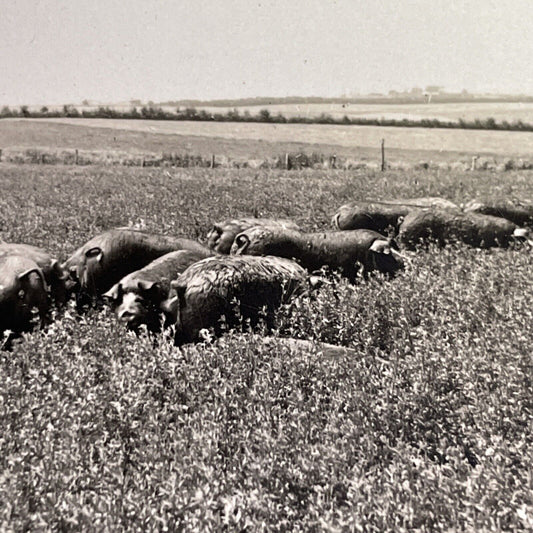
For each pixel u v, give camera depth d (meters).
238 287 9.77
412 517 4.44
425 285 10.94
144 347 8.21
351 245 13.01
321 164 46.19
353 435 5.96
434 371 7.14
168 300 10.09
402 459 5.36
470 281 11.41
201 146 61.81
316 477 5.30
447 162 48.53
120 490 4.98
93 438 6.17
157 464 5.41
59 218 19.66
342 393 6.84
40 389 6.89
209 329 9.56
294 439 5.86
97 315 9.93
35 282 10.01
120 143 63.66
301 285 10.41
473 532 4.27
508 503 4.55
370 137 68.69
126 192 26.89
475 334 8.49
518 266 12.49
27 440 5.75
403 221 16.16
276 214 19.81
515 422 6.06
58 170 42.44
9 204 23.97
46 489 5.04
